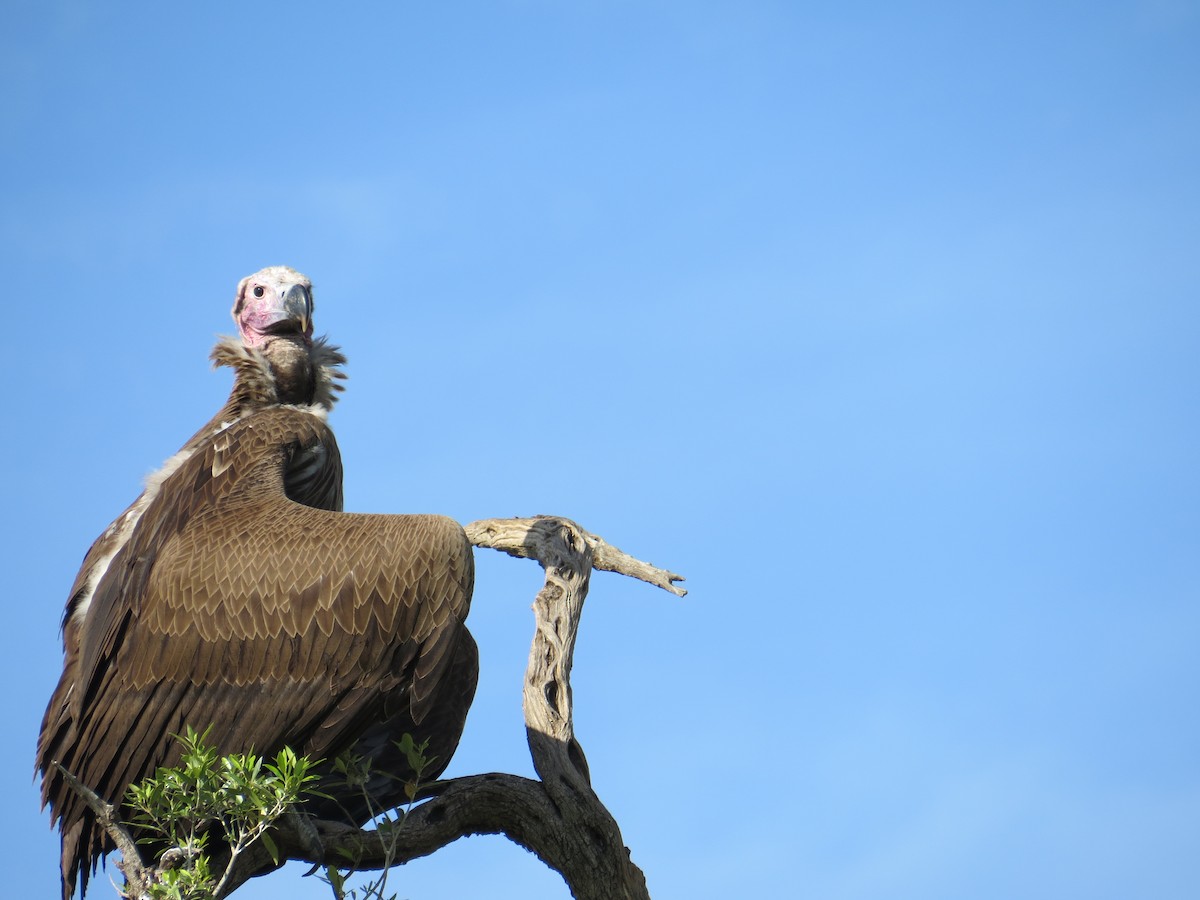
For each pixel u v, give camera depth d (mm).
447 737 13797
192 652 12711
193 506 13953
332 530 13180
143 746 12594
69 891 12562
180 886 10391
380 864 12711
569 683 14086
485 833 13055
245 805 10750
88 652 13180
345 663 12617
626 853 12953
